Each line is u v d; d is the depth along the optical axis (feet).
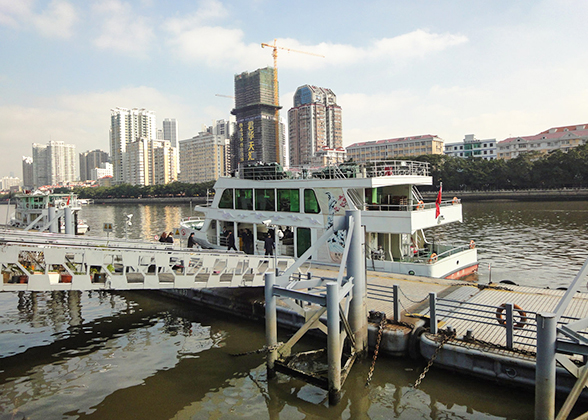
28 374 39.78
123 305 63.62
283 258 58.23
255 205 73.41
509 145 462.19
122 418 31.83
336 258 63.31
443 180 327.47
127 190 565.12
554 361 25.84
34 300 67.10
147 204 474.49
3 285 36.88
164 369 40.34
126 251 44.09
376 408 31.99
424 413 30.89
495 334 36.45
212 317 55.83
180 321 54.85
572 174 281.33
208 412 32.48
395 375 36.22
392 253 66.59
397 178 61.16
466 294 49.01
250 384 36.91
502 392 32.01
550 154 310.45
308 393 35.14
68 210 91.97
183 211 314.55
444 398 32.35
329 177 65.41
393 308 42.19
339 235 62.64
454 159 343.67
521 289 50.70
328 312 32.78
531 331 33.83
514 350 32.60
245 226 82.99
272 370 36.96
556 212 194.70
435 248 72.23
